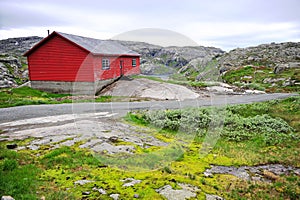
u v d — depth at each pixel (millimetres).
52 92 15414
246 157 4520
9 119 7062
